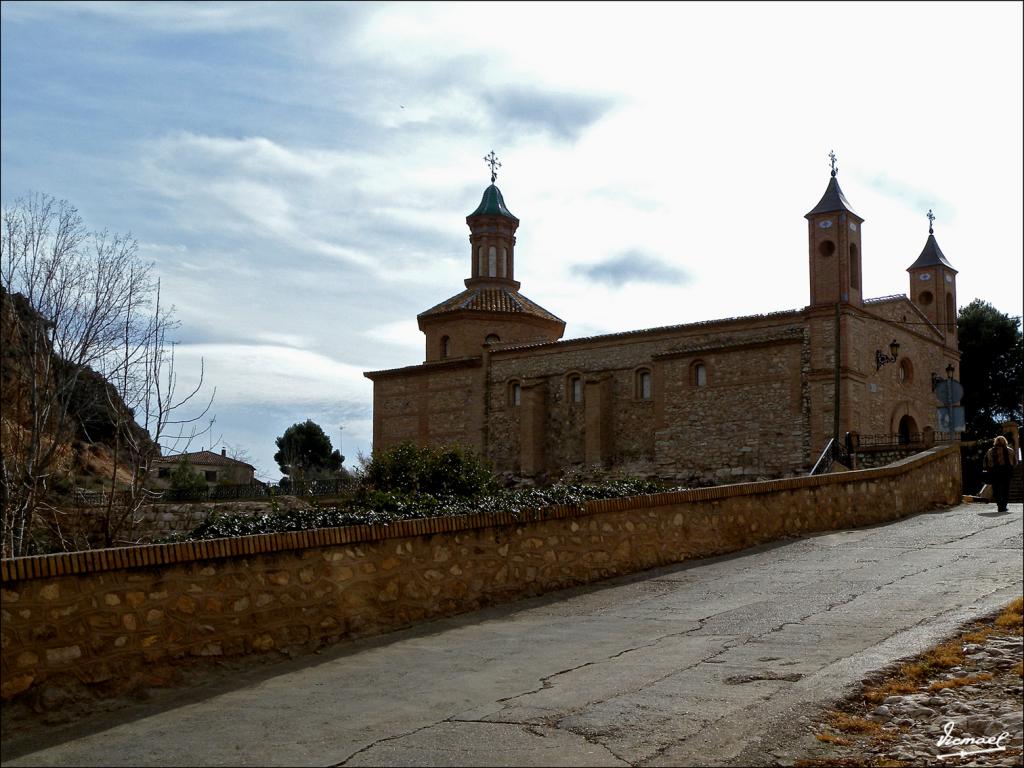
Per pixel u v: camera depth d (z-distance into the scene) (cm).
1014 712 797
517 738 757
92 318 2238
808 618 1165
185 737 803
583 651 1051
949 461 2656
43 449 2289
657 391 4134
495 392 4638
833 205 3741
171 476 4831
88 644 912
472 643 1122
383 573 1210
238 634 1039
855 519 2172
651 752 722
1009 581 1328
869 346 3822
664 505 1692
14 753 789
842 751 734
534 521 1444
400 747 748
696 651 1021
